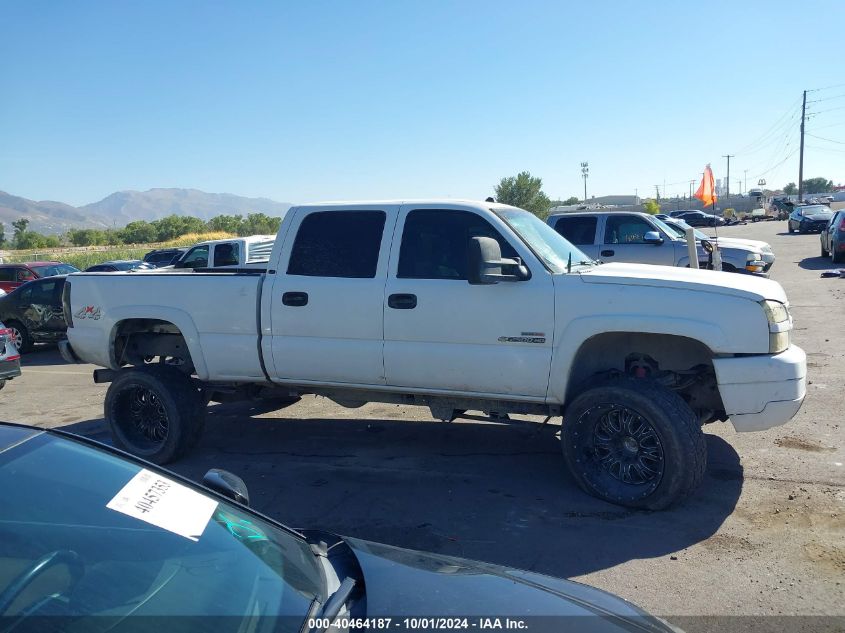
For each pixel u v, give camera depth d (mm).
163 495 2531
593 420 5094
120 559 2172
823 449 5969
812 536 4461
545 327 5148
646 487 4922
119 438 6586
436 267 5527
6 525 2098
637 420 4957
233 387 6523
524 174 54094
